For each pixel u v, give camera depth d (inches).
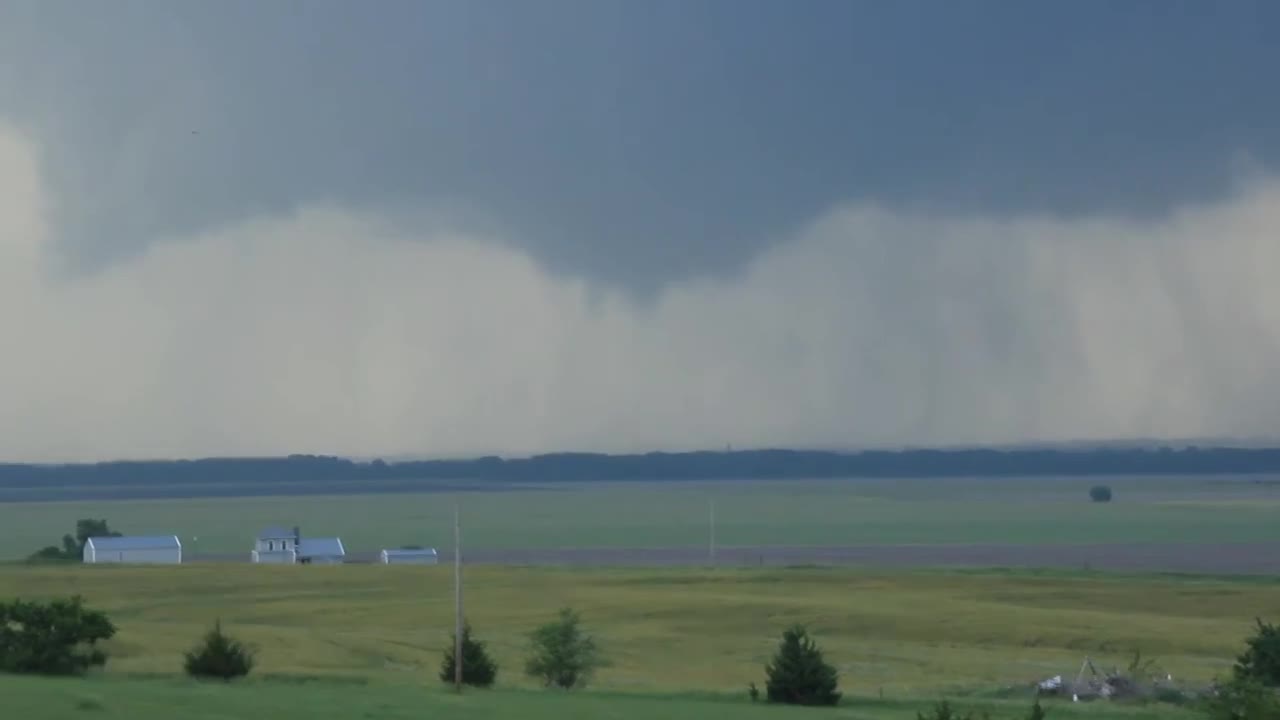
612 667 6456.7
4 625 5029.5
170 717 3599.9
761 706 4638.3
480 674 5221.5
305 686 4753.9
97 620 5118.1
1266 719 3157.0
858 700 4950.8
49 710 3619.6
